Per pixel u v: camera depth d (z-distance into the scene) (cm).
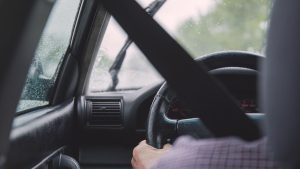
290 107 78
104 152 354
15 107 87
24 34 82
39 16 84
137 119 352
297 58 77
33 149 167
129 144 355
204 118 110
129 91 357
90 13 292
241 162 84
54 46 267
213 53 218
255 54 219
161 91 202
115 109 349
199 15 385
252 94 235
